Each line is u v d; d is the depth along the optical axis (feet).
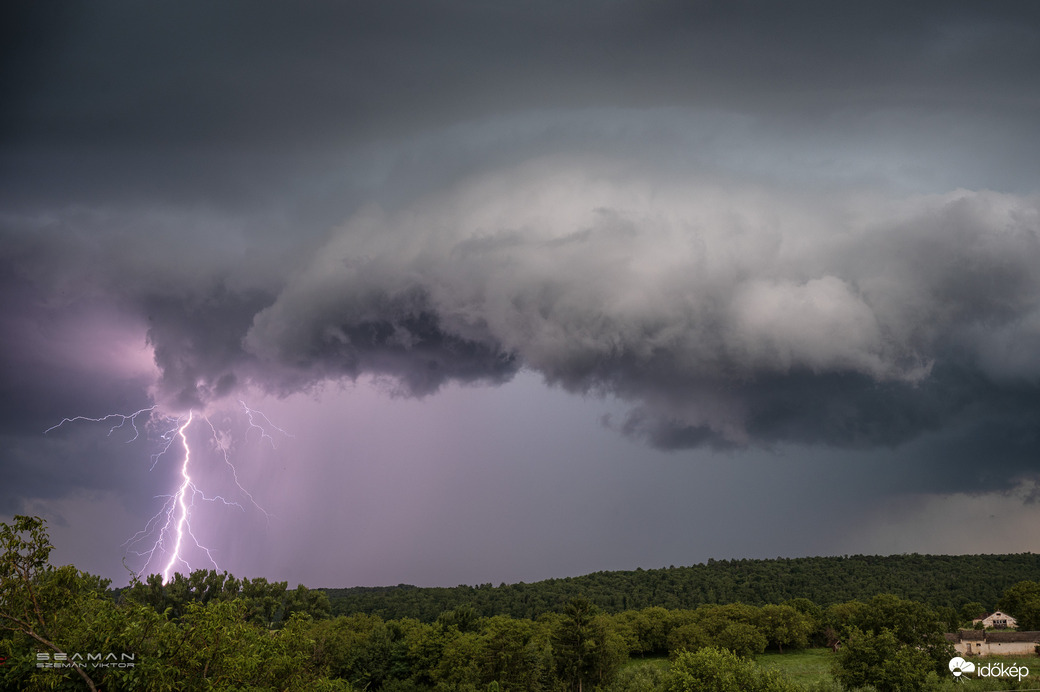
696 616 530.27
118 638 105.09
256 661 118.52
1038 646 419.74
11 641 102.94
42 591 106.83
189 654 113.91
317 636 388.16
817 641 539.29
